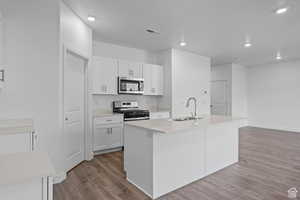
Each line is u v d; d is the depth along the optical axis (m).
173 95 4.81
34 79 2.36
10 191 0.77
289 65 6.31
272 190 2.29
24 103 2.32
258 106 7.16
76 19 2.90
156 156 2.14
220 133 3.01
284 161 3.36
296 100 6.17
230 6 2.60
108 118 3.80
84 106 3.35
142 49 4.94
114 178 2.64
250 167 3.08
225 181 2.56
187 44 4.44
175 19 3.04
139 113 4.30
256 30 3.52
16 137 1.86
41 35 2.39
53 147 2.46
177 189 2.34
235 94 6.96
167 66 4.91
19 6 2.29
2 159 0.99
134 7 2.63
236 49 4.87
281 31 3.58
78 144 3.17
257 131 6.31
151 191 2.13
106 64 4.00
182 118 3.14
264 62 6.67
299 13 2.79
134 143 2.43
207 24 3.24
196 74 5.41
